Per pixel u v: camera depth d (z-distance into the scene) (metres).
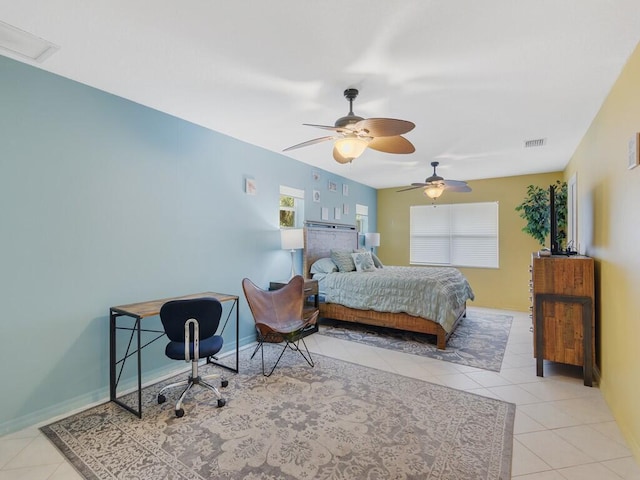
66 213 2.41
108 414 2.36
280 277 4.51
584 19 1.71
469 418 2.26
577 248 4.07
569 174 4.74
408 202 7.08
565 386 2.77
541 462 1.81
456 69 2.23
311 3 1.61
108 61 2.18
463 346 3.86
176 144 3.17
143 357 2.89
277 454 1.88
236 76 2.37
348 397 2.57
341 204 6.01
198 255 3.38
